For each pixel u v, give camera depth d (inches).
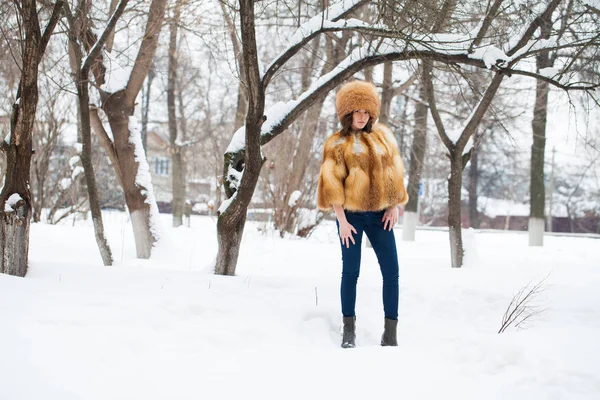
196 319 143.4
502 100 477.4
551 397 98.0
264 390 99.2
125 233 456.8
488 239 627.5
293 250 382.3
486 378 108.3
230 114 912.3
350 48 393.4
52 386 94.0
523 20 238.4
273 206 553.6
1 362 99.7
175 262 331.9
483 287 202.5
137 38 336.8
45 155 611.8
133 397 93.4
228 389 99.0
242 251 367.2
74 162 634.8
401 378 105.9
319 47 513.0
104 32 256.5
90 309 136.6
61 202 641.6
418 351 125.3
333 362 114.4
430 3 195.0
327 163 143.0
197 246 402.9
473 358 117.8
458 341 142.5
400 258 323.0
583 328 148.9
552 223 1640.0
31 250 330.0
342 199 140.8
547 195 1694.1
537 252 426.0
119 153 342.0
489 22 220.5
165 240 349.1
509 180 1636.3
